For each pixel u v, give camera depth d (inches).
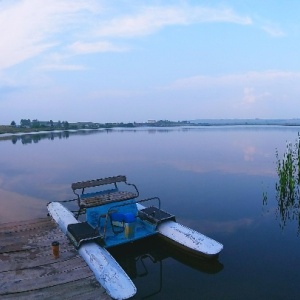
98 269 295.6
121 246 378.0
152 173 935.0
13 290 249.8
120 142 2247.8
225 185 757.9
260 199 624.7
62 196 668.7
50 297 241.6
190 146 1844.2
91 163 1159.6
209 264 345.1
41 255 312.0
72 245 337.1
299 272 321.1
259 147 1701.5
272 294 279.9
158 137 2851.9
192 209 557.9
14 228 387.2
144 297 280.1
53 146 1961.1
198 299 273.7
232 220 495.2
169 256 377.4
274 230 449.1
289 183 589.0
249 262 346.6
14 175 927.0
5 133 4141.2
